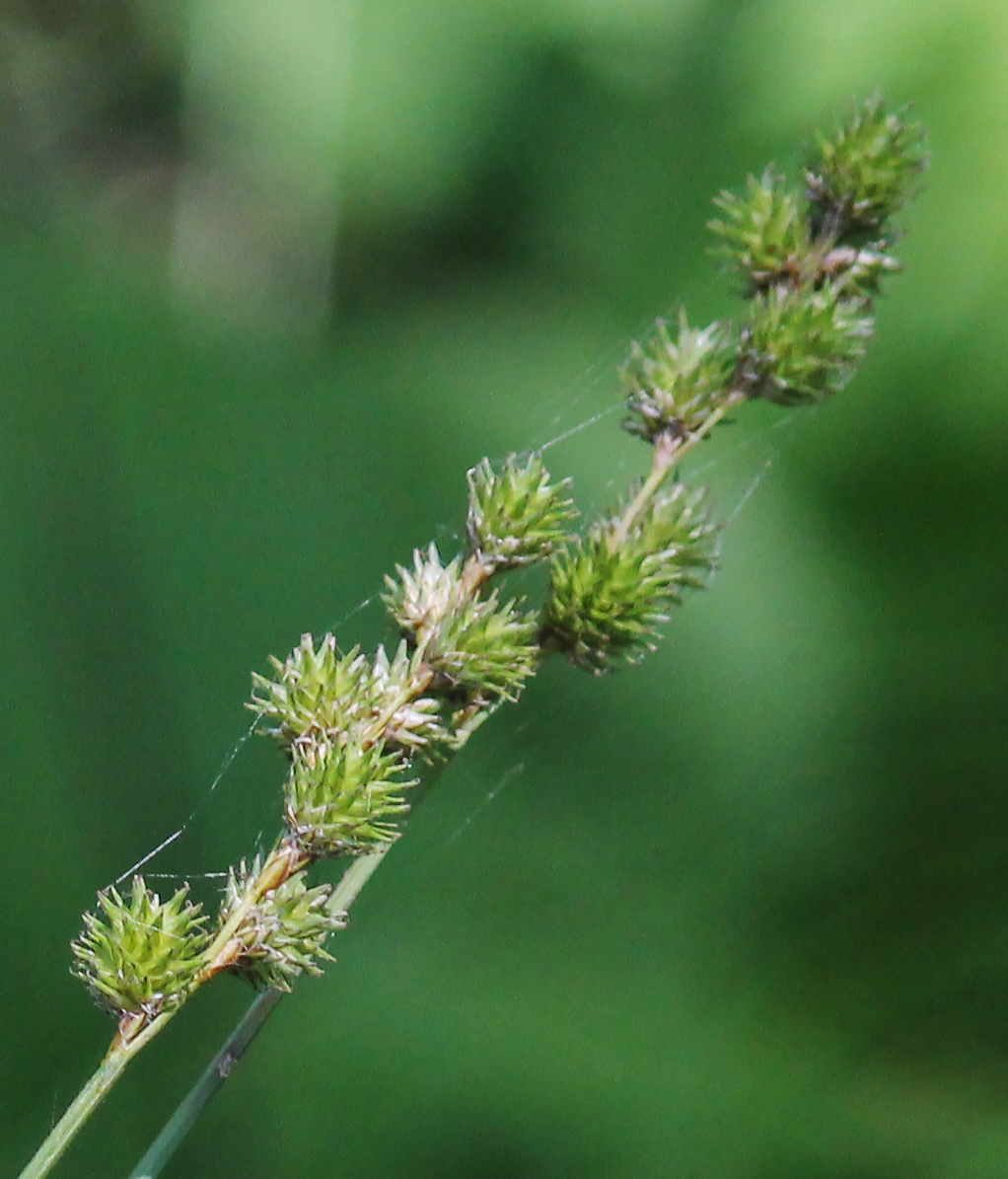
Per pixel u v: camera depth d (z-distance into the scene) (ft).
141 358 2.15
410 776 1.11
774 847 1.68
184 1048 1.45
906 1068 1.49
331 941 1.57
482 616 1.10
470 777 1.73
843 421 1.80
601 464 2.00
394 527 2.02
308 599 1.91
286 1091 1.44
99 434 1.94
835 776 1.68
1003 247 1.72
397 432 2.15
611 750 1.78
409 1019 1.53
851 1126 1.46
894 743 1.68
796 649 1.78
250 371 2.23
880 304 1.78
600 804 1.74
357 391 2.23
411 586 1.11
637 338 2.14
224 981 1.52
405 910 1.62
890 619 1.75
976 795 1.61
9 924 1.42
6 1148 1.32
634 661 1.11
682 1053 1.50
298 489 2.05
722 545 1.82
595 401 2.15
